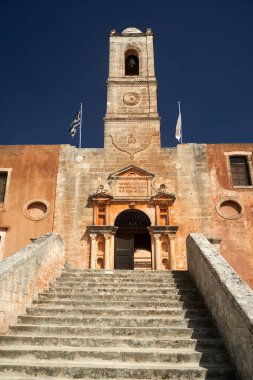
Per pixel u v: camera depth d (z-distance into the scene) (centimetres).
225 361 666
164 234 1781
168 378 615
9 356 682
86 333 772
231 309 663
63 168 1956
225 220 1808
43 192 1898
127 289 1021
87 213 1856
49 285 1079
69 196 1891
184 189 1888
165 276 1161
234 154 1966
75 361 670
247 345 570
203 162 1950
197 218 1819
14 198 1883
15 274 840
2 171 1944
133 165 1931
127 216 2002
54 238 1164
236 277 761
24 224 1830
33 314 877
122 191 1892
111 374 620
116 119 2075
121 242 1961
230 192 1870
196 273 1045
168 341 723
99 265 1762
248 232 1778
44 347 715
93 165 1962
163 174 1931
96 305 925
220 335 747
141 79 2212
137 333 768
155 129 2048
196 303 919
